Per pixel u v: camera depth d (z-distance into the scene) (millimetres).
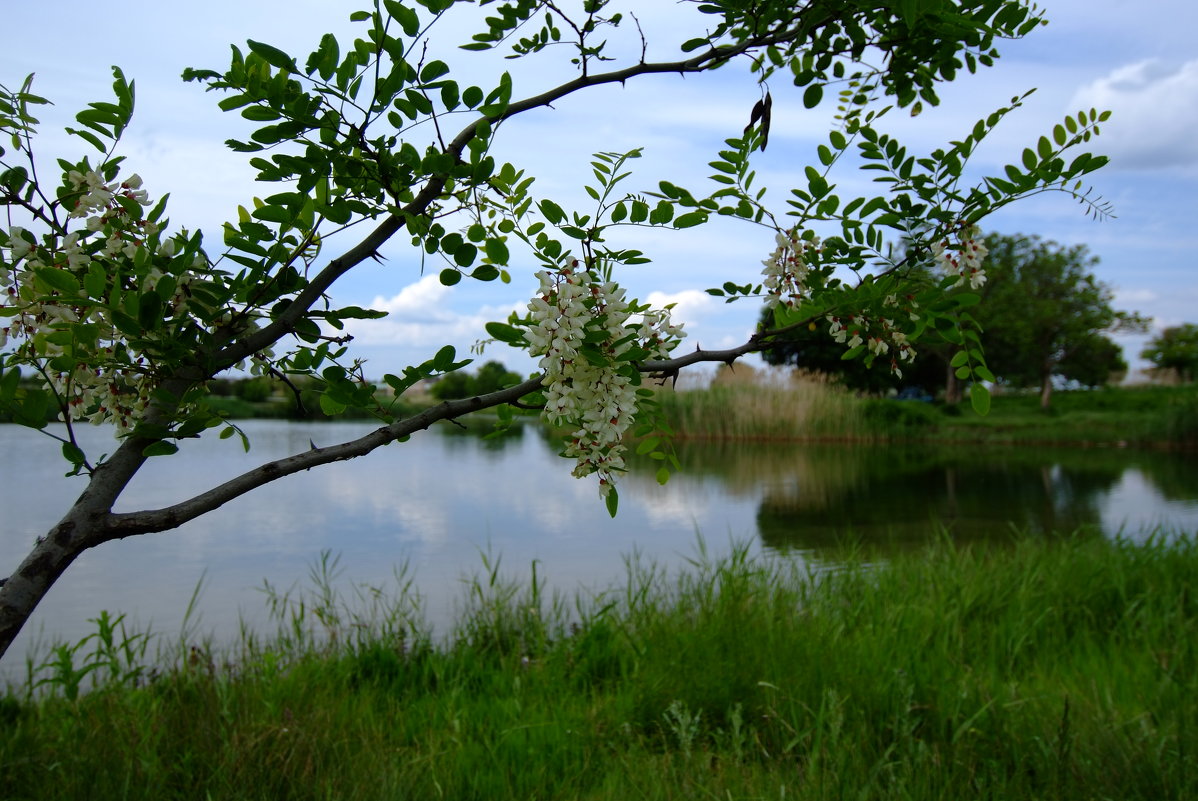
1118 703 3787
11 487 11445
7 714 3764
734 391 25438
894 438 25219
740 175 2090
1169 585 5441
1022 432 26375
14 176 1459
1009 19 2115
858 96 2807
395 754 3504
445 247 1589
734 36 2217
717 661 4000
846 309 1986
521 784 3307
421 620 5469
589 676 4547
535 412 1949
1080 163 1825
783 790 2900
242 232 1547
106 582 6727
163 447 1417
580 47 1950
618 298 1590
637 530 9219
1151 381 47531
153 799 2977
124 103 1596
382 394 1815
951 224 1980
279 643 4812
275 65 1399
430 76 1489
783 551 8195
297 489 12398
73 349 1392
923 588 5652
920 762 3092
